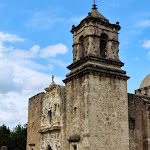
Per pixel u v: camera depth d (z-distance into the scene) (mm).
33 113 41438
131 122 31594
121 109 28078
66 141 29500
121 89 28750
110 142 26219
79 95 28078
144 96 35125
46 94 37250
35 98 41656
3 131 57656
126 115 28281
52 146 32438
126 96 28938
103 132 26062
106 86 27688
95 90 26828
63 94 32406
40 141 36938
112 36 30672
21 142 55938
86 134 25406
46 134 34688
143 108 33250
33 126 40562
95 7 31953
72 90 29828
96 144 25297
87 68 26875
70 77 30141
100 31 30031
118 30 31469
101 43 32812
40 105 39312
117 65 29859
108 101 27359
